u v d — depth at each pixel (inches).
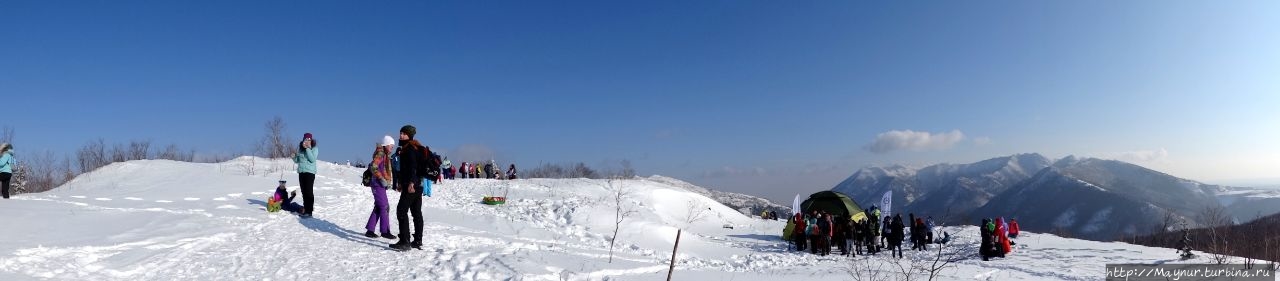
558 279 294.7
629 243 550.9
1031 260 564.7
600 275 317.1
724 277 362.0
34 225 313.0
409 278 269.7
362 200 642.2
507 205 782.5
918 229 682.2
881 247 701.3
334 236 365.4
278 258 292.7
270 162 986.7
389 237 365.4
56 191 569.3
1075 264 528.1
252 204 501.0
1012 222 816.9
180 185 613.9
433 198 764.0
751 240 775.1
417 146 336.2
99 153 1397.6
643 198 974.4
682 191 1121.4
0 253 240.7
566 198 866.1
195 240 318.0
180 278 247.0
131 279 242.8
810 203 923.4
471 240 398.3
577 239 528.7
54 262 246.4
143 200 483.8
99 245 280.4
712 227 910.4
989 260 575.8
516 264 301.9
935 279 393.1
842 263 510.0
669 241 634.8
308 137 457.7
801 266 479.8
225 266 271.3
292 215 446.6
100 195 501.0
